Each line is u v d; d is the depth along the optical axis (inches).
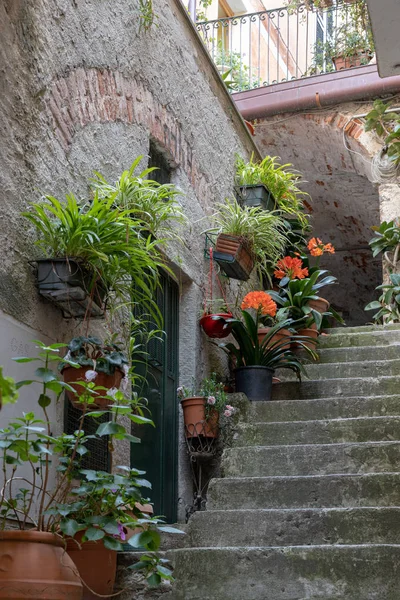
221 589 155.1
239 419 232.2
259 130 375.9
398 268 337.4
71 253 145.9
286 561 154.9
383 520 169.2
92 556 136.3
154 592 154.7
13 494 137.5
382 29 167.5
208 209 261.0
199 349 244.7
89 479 124.6
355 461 200.8
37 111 156.8
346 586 150.6
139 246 159.0
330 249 300.2
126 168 199.0
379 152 351.9
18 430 119.4
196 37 260.8
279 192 300.2
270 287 317.4
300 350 270.7
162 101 228.4
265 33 490.0
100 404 141.6
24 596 108.6
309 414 229.5
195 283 244.1
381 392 241.1
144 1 218.8
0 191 140.7
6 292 138.7
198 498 227.9
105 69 191.8
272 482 190.9
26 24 155.6
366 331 302.0
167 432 224.8
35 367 145.6
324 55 401.4
